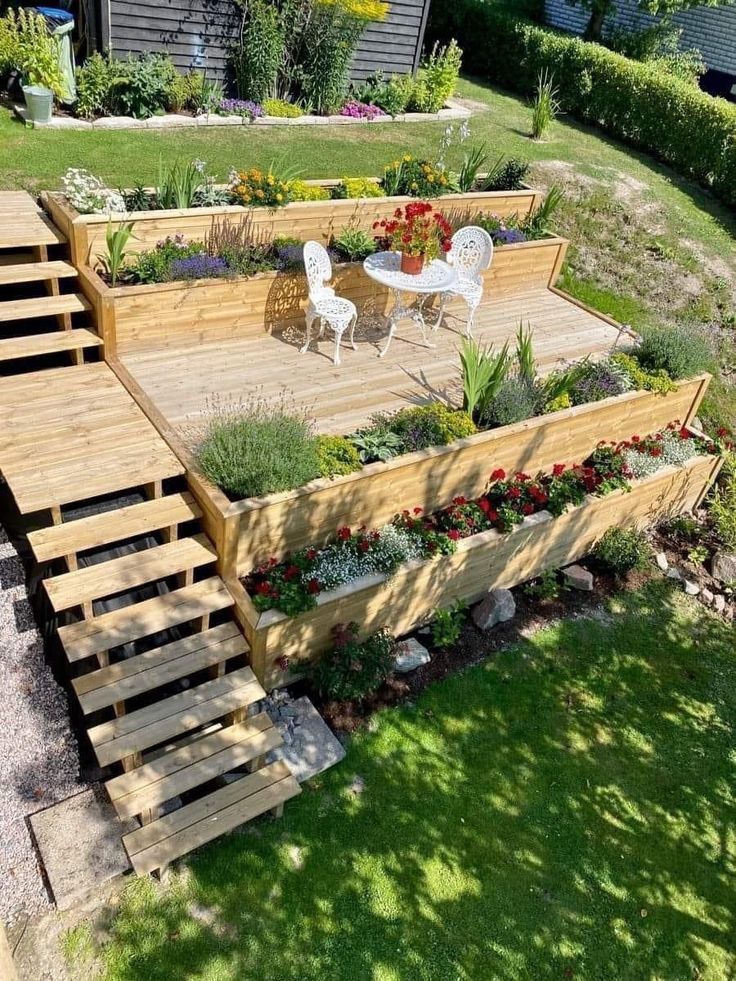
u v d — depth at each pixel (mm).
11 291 6109
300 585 4844
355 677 5066
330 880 4238
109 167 7801
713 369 8383
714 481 7645
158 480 4754
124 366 5953
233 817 4203
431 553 5363
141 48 9258
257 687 4566
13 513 5020
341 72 10656
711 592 6812
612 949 4227
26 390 5414
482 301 8414
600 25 15578
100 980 3680
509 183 9039
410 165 8172
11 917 3793
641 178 11352
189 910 3992
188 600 4617
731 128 11133
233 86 10367
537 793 4918
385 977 3891
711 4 14070
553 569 6605
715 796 5145
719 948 4336
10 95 8836
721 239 10273
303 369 6430
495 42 14906
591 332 7992
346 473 5113
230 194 6957
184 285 6078
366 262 6781
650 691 5801
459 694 5430
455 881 4359
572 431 6445
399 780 4812
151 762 4227
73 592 4262
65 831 4039
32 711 4281
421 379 6586
